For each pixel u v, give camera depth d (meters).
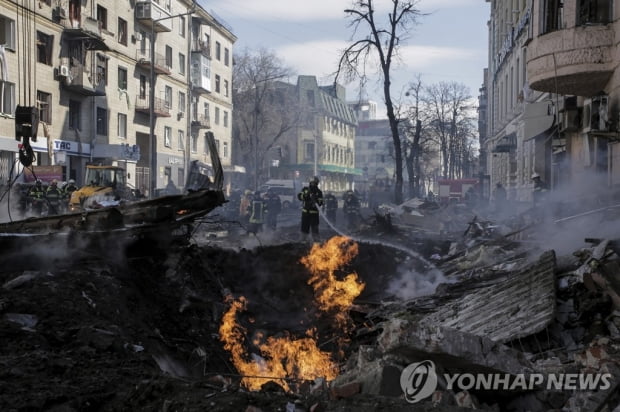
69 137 34.75
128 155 38.44
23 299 5.99
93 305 6.36
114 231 8.44
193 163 10.42
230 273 10.66
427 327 4.27
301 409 3.96
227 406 3.91
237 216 28.47
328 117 95.44
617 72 15.02
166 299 8.05
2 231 8.58
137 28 42.75
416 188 62.16
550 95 23.00
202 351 6.80
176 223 9.22
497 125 42.41
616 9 15.17
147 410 3.98
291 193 46.81
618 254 7.00
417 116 59.97
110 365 4.88
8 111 29.41
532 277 6.82
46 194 22.48
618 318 5.89
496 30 43.81
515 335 5.90
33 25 30.98
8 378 4.38
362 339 7.72
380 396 4.00
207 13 54.72
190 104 50.59
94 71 36.38
